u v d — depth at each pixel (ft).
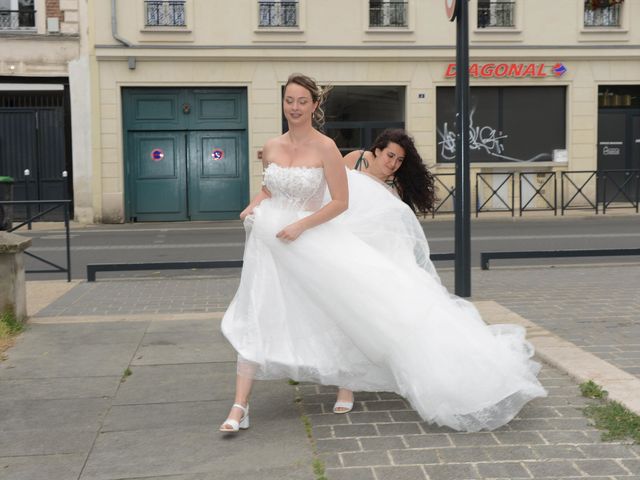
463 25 22.27
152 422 12.69
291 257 12.05
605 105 67.21
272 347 12.09
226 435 12.00
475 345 12.07
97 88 61.11
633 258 34.99
